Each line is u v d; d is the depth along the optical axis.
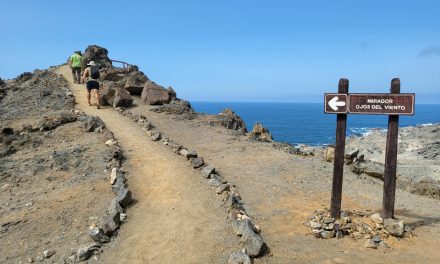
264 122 190.75
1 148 17.72
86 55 40.44
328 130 138.50
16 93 28.42
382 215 10.30
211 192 11.91
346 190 13.45
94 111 23.52
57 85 29.75
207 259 8.27
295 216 10.57
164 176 13.24
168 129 21.16
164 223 9.91
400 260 8.33
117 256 8.66
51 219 10.40
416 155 40.91
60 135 18.62
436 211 12.29
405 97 9.66
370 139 45.62
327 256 8.41
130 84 28.08
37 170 14.52
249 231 8.72
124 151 15.95
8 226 10.20
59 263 8.55
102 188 12.20
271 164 15.70
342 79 10.08
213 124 23.86
